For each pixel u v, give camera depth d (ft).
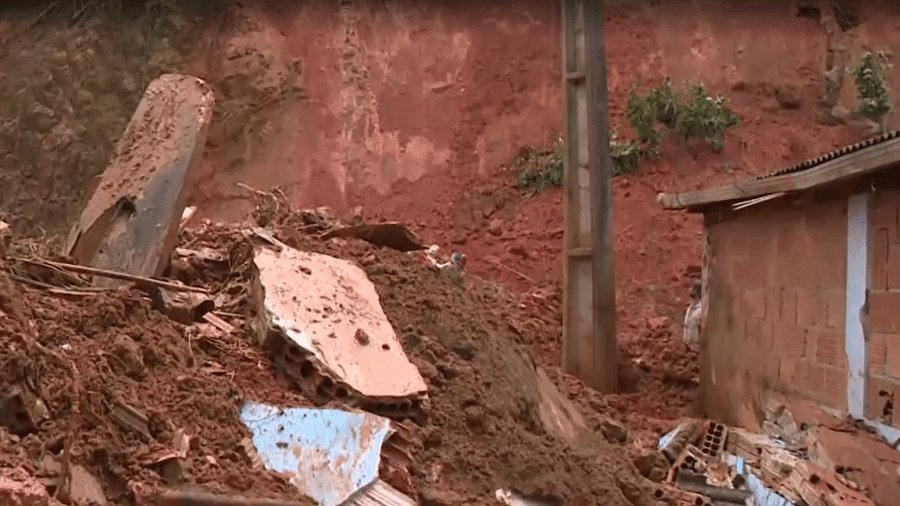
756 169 58.03
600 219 37.01
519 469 18.02
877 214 24.31
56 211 63.82
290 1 67.36
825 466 24.59
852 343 25.34
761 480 24.61
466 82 65.72
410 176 61.11
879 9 69.46
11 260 18.75
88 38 67.05
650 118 59.16
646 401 37.17
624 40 68.33
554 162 58.54
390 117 63.67
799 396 28.22
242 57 64.28
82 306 16.94
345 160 61.46
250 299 20.57
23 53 67.97
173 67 65.05
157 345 16.22
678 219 53.16
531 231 54.39
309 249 24.03
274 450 14.65
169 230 21.88
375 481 14.47
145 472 12.69
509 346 23.99
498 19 68.64
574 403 26.35
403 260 25.62
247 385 17.15
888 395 23.54
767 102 64.75
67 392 13.10
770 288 30.81
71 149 64.90
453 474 16.96
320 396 17.39
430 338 21.29
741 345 33.01
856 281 25.23
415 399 17.75
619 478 20.29
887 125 62.59
